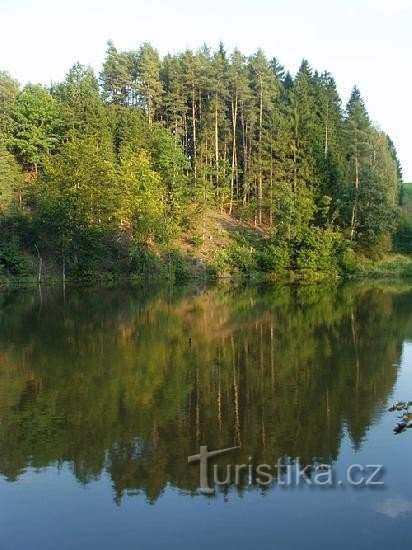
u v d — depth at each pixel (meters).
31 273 62.25
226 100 84.12
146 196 66.00
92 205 62.94
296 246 70.62
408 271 73.94
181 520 11.12
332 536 10.48
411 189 121.69
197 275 66.19
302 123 78.81
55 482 12.77
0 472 13.28
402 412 16.81
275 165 75.88
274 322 33.81
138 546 10.27
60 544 10.41
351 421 16.05
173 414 17.00
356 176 76.31
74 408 17.62
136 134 74.12
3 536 10.72
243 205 79.44
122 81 89.81
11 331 31.17
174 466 13.41
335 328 31.31
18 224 63.19
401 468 13.11
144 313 38.31
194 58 82.38
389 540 10.32
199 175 75.81
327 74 98.31
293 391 19.19
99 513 11.45
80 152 64.44
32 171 78.50
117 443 14.77
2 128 76.06
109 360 24.09
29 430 15.79
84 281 62.88
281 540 10.36
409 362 23.11
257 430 15.51
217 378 21.02
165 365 23.17
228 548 10.17
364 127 78.69
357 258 75.44
